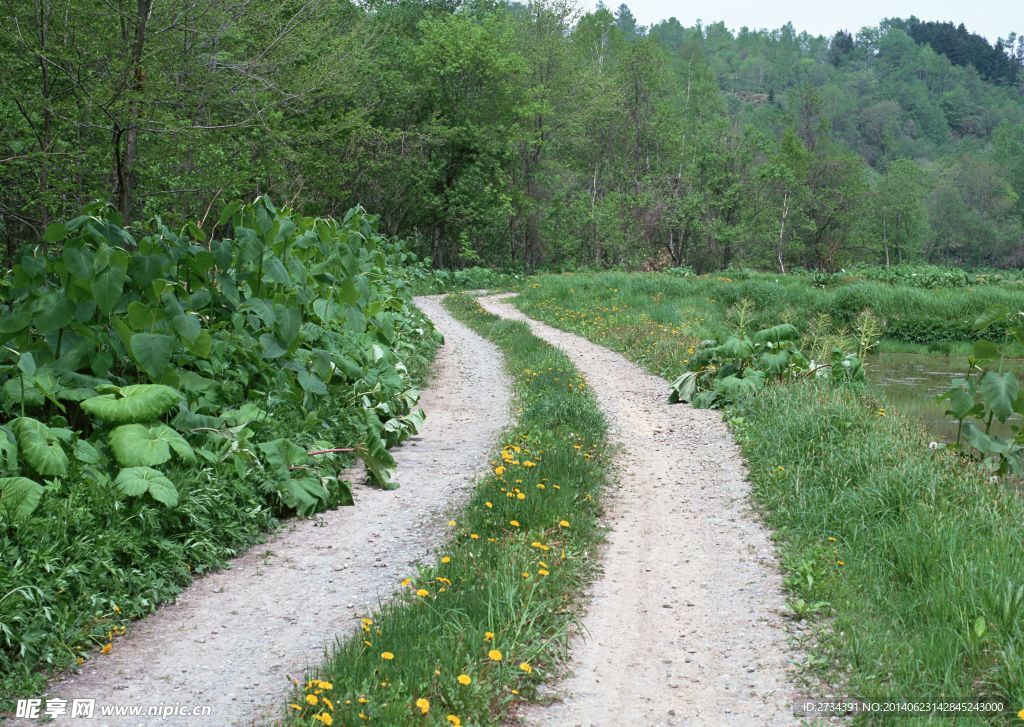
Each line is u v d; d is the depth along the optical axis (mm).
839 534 6395
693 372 12633
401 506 7344
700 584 5750
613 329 20781
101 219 7355
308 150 22734
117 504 5488
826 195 69000
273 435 7512
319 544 6418
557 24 50875
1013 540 5852
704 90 84312
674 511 7473
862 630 4684
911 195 78750
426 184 43500
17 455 5480
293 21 16719
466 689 3951
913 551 5605
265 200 8492
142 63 13750
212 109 16750
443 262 49719
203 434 6949
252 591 5512
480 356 17906
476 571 5430
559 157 57156
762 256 65750
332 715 3711
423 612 4777
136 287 7141
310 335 9281
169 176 15984
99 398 6176
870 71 185375
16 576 4527
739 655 4660
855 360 12719
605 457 9039
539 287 31984
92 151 13781
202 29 15008
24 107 13852
